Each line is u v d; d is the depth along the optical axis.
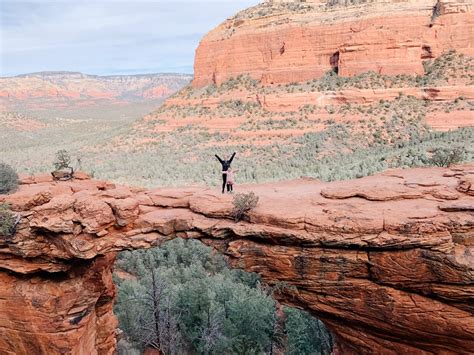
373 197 17.19
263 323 30.83
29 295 17.86
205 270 44.16
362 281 16.09
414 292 15.53
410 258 15.00
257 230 16.69
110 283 22.06
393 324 16.08
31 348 18.33
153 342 28.52
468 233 14.53
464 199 16.11
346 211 16.16
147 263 45.59
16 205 17.33
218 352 29.28
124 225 17.92
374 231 15.24
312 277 16.56
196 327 30.58
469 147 47.06
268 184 22.67
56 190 19.09
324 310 17.11
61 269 18.00
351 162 58.81
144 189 21.38
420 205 16.22
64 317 18.25
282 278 17.06
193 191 20.73
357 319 16.66
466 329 14.95
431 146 51.78
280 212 16.84
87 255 16.91
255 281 40.34
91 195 18.61
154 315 27.75
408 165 42.81
